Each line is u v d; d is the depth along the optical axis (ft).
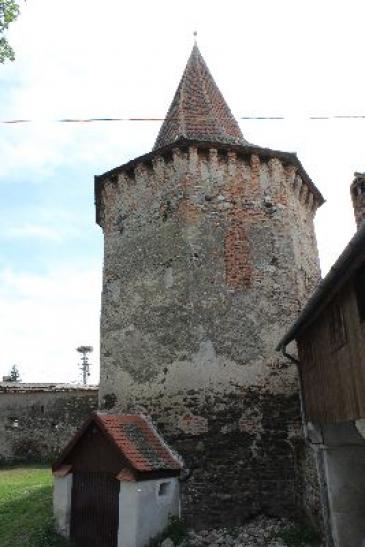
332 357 25.88
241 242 40.60
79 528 33.01
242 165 43.21
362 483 29.37
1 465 70.38
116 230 45.19
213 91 54.85
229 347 37.24
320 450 30.86
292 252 41.50
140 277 41.50
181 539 30.94
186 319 37.68
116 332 41.42
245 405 35.83
